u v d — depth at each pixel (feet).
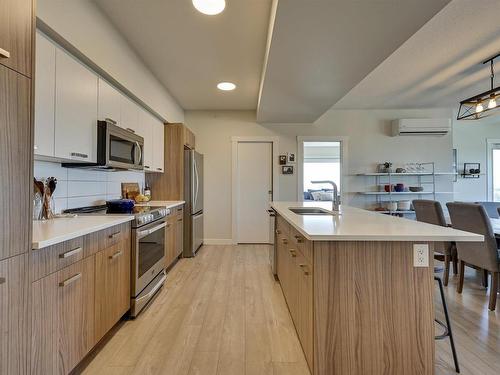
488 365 5.84
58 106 6.19
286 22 6.48
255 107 17.12
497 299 9.18
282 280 9.73
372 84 13.30
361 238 4.74
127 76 9.44
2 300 3.79
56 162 7.64
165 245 11.28
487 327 7.39
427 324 5.06
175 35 9.04
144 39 9.28
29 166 4.25
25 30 4.21
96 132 7.68
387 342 5.03
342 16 6.23
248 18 8.08
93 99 7.54
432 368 5.02
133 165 9.43
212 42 9.46
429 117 17.54
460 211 9.36
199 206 16.20
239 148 17.83
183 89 13.99
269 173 17.81
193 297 9.37
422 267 5.07
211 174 17.71
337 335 5.02
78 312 5.37
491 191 21.72
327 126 17.66
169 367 5.78
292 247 7.54
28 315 4.20
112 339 6.81
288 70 9.20
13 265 3.96
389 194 17.08
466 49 9.91
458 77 12.45
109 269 6.56
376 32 6.89
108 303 6.50
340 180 17.67
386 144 17.67
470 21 8.18
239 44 9.59
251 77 12.44
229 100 15.79
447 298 9.29
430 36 9.01
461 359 6.04
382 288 5.04
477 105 11.68
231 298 9.30
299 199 17.60
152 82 11.96
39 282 4.41
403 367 5.02
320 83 10.38
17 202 4.03
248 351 6.34
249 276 11.53
